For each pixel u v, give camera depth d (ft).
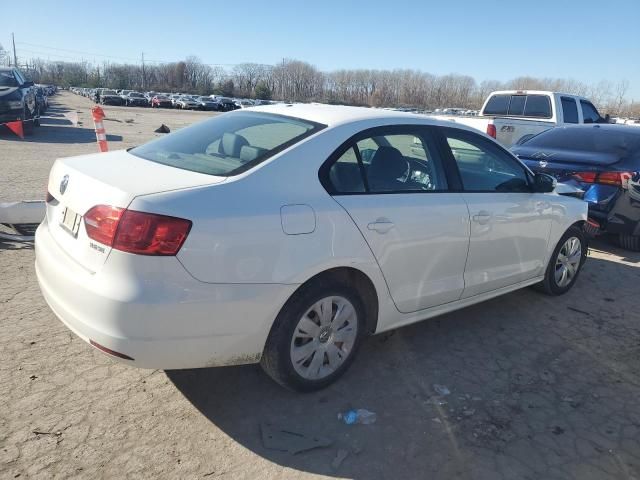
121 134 61.87
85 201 8.65
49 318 12.46
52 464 7.99
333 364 10.30
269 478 8.05
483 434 9.32
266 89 351.46
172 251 7.91
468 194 12.18
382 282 10.53
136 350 8.03
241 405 9.77
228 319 8.50
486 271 12.91
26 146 43.96
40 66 464.24
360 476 8.21
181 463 8.23
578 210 15.57
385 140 10.93
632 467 8.69
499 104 38.27
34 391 9.70
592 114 38.27
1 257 16.30
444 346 12.51
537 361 12.04
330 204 9.53
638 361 12.30
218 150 10.09
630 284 17.70
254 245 8.53
